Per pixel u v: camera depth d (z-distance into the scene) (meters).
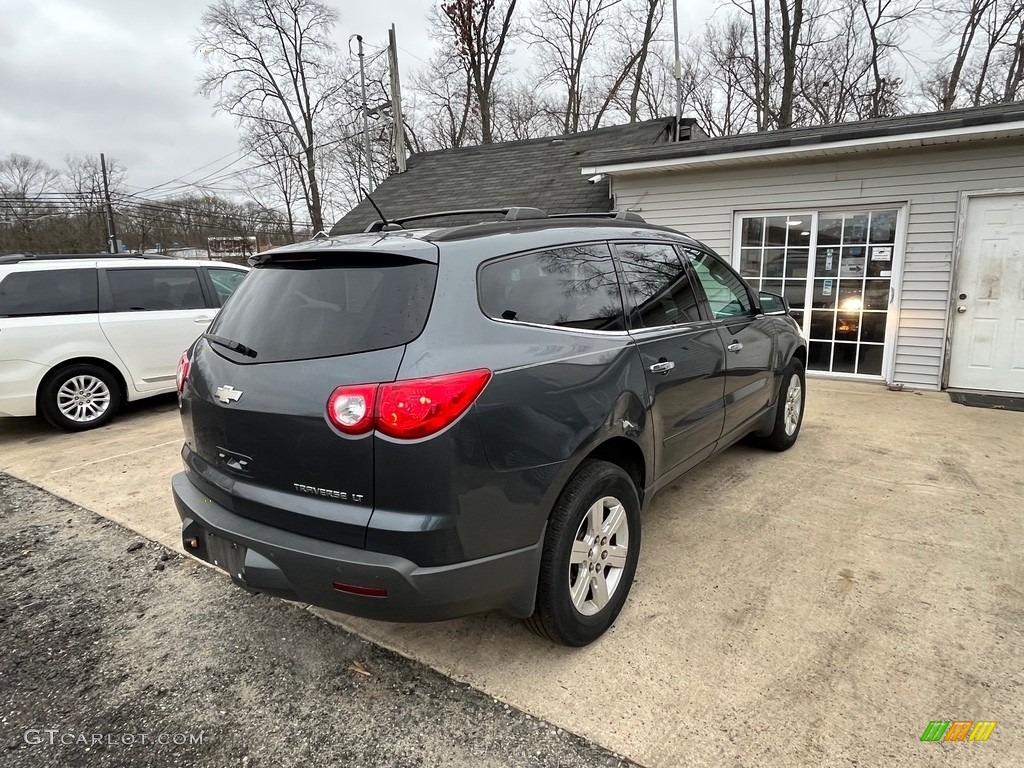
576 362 2.28
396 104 14.20
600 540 2.42
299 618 2.68
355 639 2.52
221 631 2.60
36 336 5.58
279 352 2.11
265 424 2.02
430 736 1.98
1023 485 3.93
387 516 1.85
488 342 2.02
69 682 2.30
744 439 4.91
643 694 2.13
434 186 11.89
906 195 6.67
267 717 2.10
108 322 6.01
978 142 6.20
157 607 2.80
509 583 2.05
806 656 2.29
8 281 5.55
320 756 1.92
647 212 8.18
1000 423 5.39
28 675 2.35
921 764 1.80
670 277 3.16
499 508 1.98
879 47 21.02
